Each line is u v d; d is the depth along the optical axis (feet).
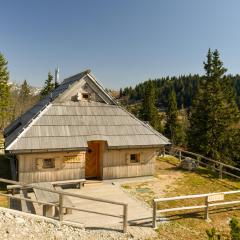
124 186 50.67
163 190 49.32
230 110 102.58
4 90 160.45
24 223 31.12
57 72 75.25
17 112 212.84
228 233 35.22
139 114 183.73
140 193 47.24
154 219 34.55
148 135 54.75
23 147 44.06
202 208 41.93
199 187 52.16
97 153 53.93
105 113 54.80
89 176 53.62
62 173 48.24
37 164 46.34
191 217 38.81
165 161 71.26
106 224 34.55
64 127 49.39
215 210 41.88
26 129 46.60
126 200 43.45
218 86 104.88
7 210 32.50
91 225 34.04
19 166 45.47
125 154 53.42
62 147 46.47
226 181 57.57
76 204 41.11
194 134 107.55
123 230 32.81
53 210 35.81
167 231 34.27
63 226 32.24
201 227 36.27
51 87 162.50
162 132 183.32
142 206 41.19
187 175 59.67
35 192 37.96
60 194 32.42
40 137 46.37
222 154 102.01
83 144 48.14
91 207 40.06
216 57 109.50
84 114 52.90
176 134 176.96
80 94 54.49
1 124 167.53
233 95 114.42
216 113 101.55
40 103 63.46
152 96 180.55
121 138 51.93
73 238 30.48
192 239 32.99
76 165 49.16
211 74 109.81
